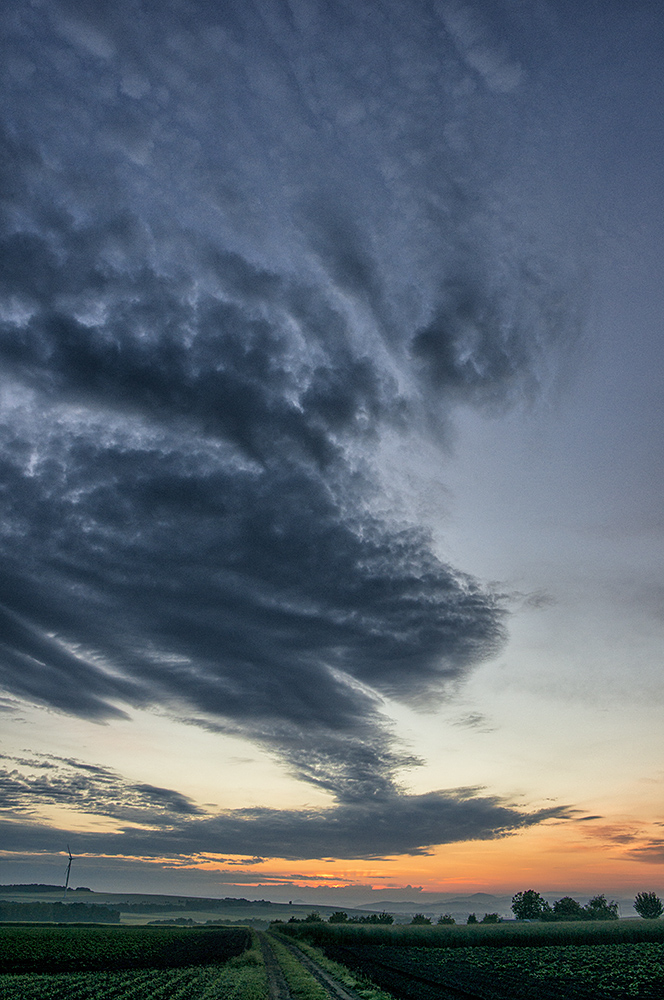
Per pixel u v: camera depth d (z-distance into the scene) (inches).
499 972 1774.1
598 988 1453.0
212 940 3641.7
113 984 1599.4
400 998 1311.5
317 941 3294.8
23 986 1579.7
